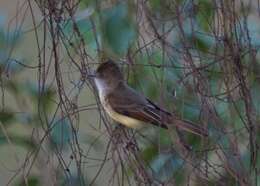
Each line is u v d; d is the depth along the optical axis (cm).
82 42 1133
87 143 1212
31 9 1123
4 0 1348
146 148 1199
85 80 1141
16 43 1202
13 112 1223
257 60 1180
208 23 1141
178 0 1136
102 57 1199
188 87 1139
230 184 1123
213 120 1116
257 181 1151
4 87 1223
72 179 1152
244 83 1112
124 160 1135
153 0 1139
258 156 1152
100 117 1172
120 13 1174
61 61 1139
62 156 1160
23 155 1278
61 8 1118
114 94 1248
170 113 1155
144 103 1226
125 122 1245
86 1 1189
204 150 1116
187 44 1121
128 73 1212
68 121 1166
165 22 1128
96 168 1212
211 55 1149
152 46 1141
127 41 1170
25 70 1234
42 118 1210
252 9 1183
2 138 1212
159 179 1152
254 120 1118
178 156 1162
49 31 1150
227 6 1105
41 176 1205
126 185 1193
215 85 1156
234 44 1109
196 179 1120
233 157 1109
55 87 1194
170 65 1131
